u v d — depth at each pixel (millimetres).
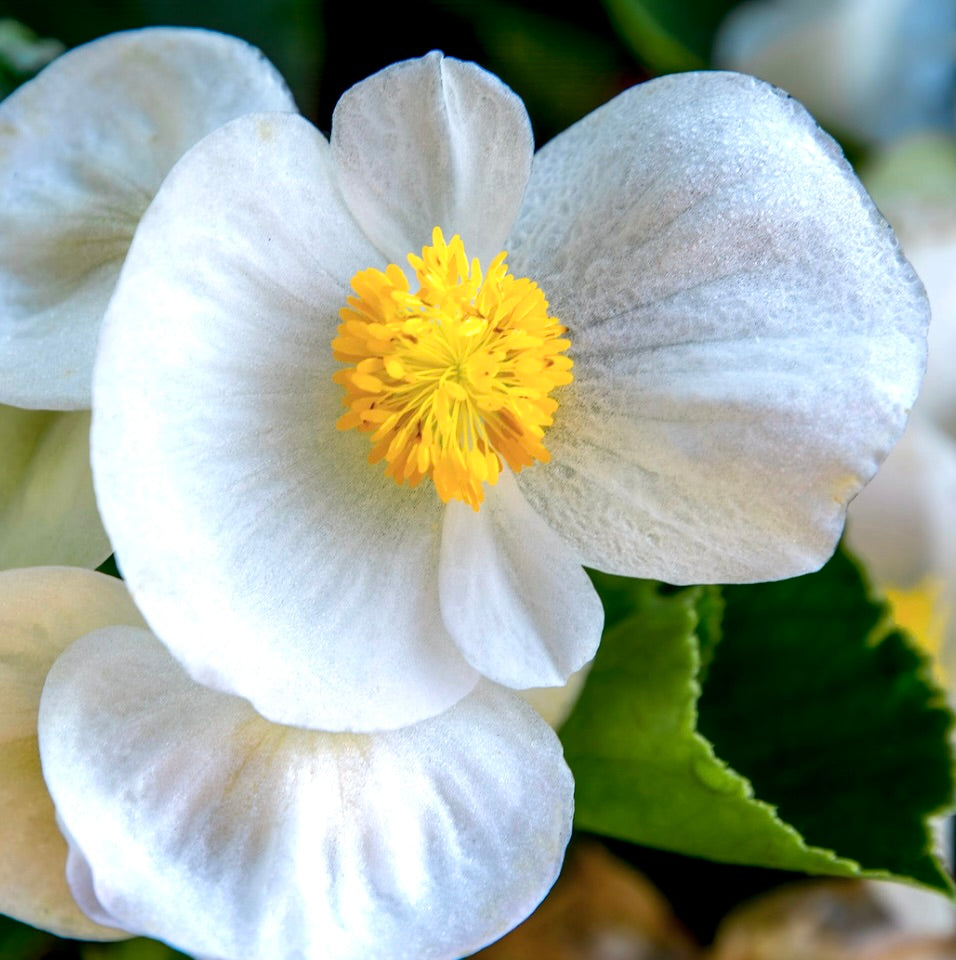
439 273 161
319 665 157
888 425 157
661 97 163
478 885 160
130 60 166
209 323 156
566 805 161
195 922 156
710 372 160
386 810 161
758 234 160
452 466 161
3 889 163
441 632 161
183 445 155
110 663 159
